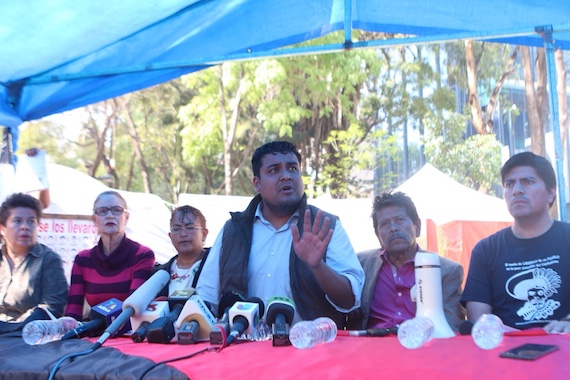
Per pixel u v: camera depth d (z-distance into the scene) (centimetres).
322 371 156
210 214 1149
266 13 448
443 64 2128
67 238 877
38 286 389
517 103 2245
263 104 1928
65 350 207
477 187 1925
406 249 353
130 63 476
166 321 230
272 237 298
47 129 2750
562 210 381
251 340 223
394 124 2270
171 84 2519
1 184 497
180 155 2666
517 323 311
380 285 360
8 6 372
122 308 250
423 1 432
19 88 488
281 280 288
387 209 361
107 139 2791
